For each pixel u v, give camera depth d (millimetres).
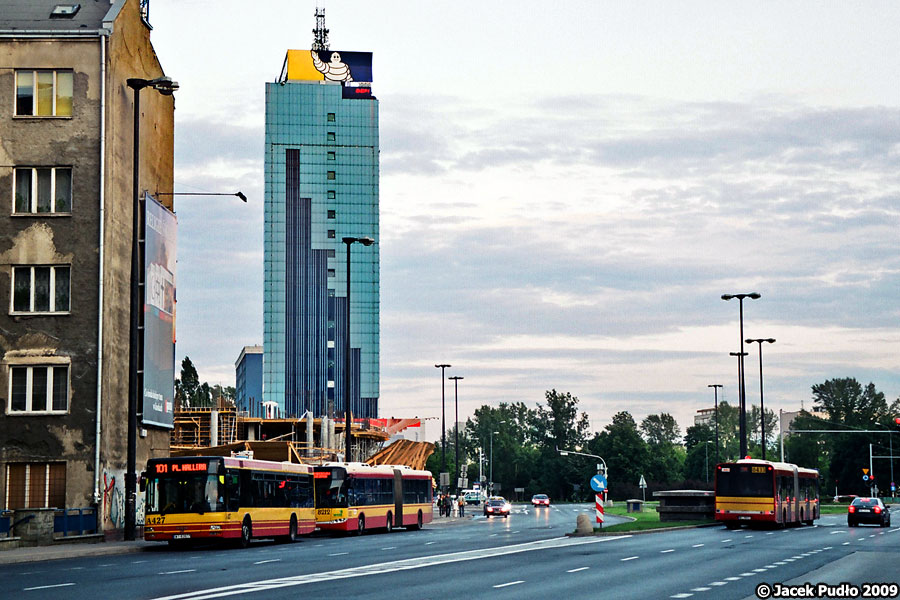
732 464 63031
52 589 24375
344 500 56625
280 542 49812
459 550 40719
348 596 22547
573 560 34562
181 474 43750
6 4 55438
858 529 63562
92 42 52875
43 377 51438
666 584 25828
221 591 23625
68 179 52562
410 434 150875
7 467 50719
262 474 47500
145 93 59938
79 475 50531
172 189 65750
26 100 52812
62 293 52000
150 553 41125
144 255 57438
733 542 46844
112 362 52906
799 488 68688
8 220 52125
